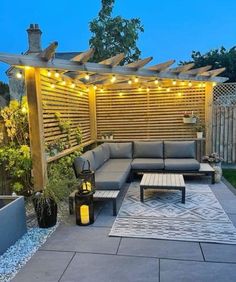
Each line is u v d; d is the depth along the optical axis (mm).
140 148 6336
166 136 6875
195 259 2789
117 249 3025
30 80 3967
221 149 7285
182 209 4148
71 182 4172
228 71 11250
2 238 2945
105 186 4309
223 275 2523
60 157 4867
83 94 6574
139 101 6871
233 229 3430
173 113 6777
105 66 4488
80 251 3004
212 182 5484
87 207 3621
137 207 4289
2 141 4324
